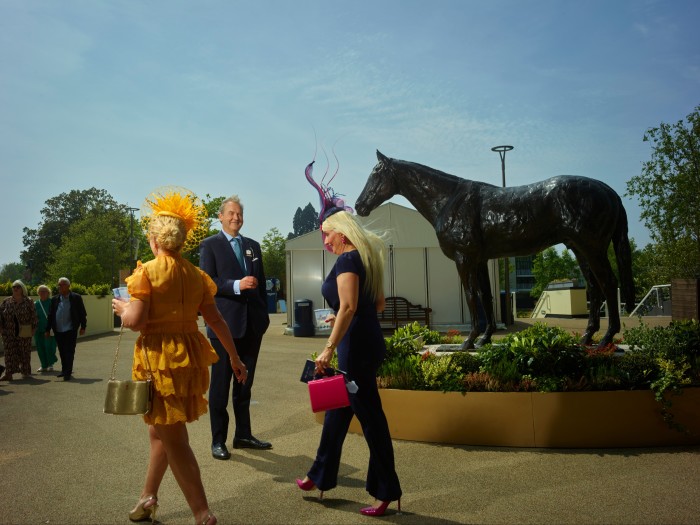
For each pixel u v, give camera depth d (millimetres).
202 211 3758
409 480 4406
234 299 5441
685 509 3631
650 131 29688
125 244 77250
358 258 3842
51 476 4590
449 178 7098
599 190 6230
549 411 5266
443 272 21422
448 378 5590
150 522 3619
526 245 6559
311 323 20547
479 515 3654
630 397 5234
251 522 3611
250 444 5457
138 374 3156
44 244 91125
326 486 3998
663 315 22484
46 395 8672
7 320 10469
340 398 3672
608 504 3764
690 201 29062
